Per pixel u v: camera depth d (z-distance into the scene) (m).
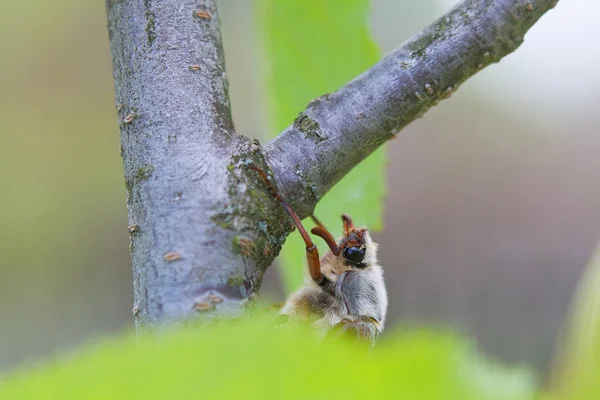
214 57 0.30
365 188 0.32
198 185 0.30
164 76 0.30
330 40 0.32
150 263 0.28
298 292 0.34
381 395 0.09
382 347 0.09
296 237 0.32
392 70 0.31
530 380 0.13
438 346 0.09
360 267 0.34
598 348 0.13
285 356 0.09
